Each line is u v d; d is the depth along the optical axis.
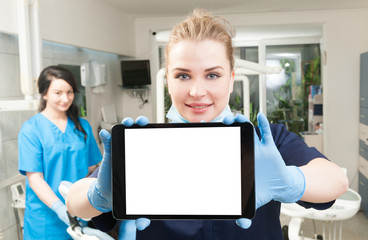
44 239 1.92
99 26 3.48
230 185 0.56
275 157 0.60
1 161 2.23
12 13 2.18
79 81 3.44
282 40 5.69
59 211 1.73
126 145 0.57
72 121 2.13
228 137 0.56
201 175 0.56
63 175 1.99
